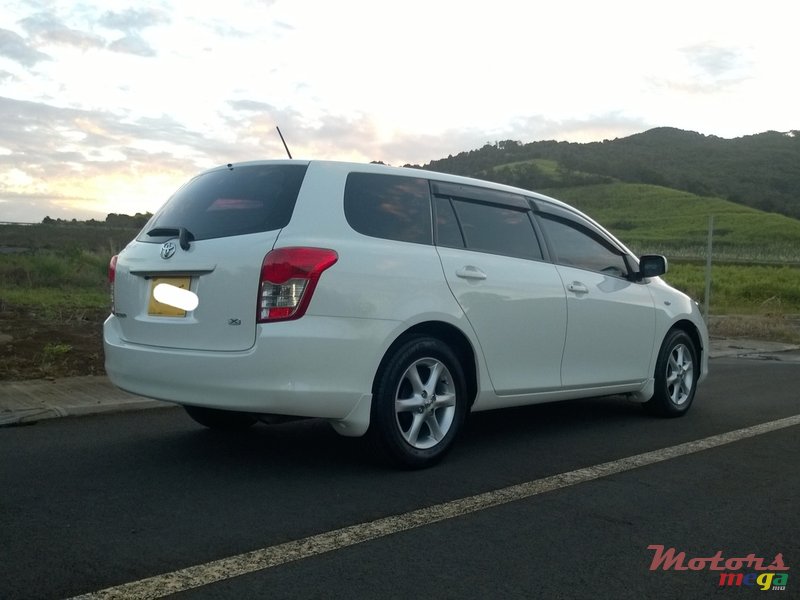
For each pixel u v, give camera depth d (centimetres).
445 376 482
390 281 450
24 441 528
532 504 419
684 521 400
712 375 962
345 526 376
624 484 462
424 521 387
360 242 448
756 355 1236
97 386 691
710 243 1448
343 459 497
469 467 490
